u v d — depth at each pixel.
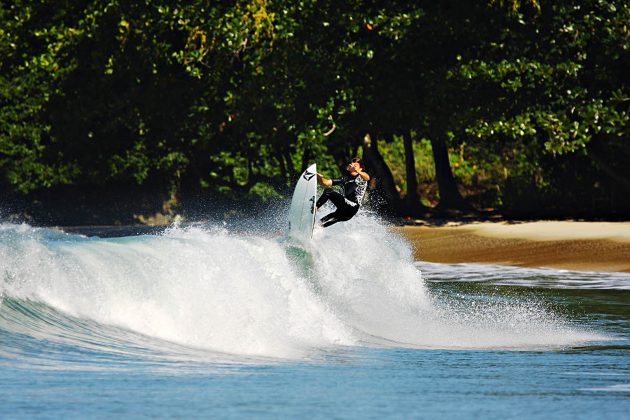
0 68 178.12
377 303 62.19
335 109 154.00
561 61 142.62
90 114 177.25
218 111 169.12
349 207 65.12
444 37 149.38
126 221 191.62
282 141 167.12
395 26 144.88
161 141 184.38
